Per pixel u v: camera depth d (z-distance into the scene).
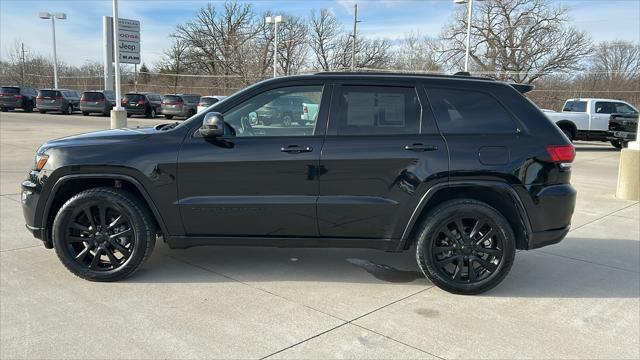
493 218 4.16
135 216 4.25
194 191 4.21
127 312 3.75
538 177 4.16
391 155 4.12
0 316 3.62
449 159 4.11
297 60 60.81
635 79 45.38
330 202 4.17
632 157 8.52
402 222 4.20
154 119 31.14
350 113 4.24
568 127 17.98
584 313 3.97
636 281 4.70
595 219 7.17
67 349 3.19
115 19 17.77
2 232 5.70
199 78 58.66
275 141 4.18
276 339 3.41
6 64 59.56
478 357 3.24
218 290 4.23
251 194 4.20
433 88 4.29
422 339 3.46
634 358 3.28
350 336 3.48
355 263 5.02
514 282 4.62
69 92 33.56
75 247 4.45
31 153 12.45
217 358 3.14
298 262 5.00
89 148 4.24
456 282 4.25
